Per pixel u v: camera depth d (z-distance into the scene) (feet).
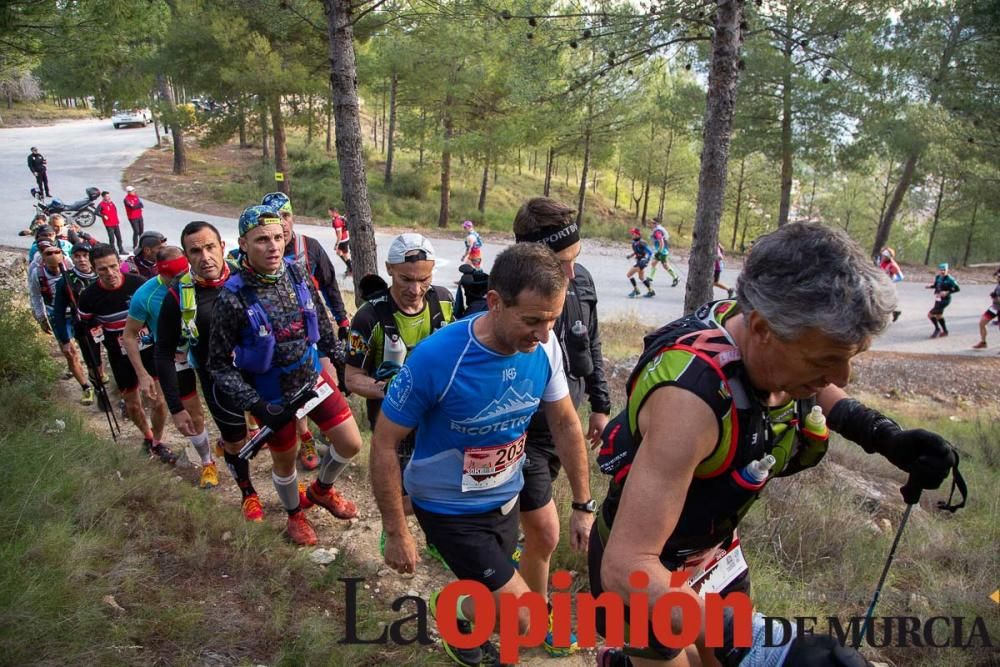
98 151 128.98
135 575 10.27
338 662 9.13
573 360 10.47
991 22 58.70
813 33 24.67
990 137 61.77
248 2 58.03
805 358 4.82
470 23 26.58
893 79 67.36
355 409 18.99
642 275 62.59
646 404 5.36
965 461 26.27
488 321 7.72
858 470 22.57
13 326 22.13
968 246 127.03
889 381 46.03
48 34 35.88
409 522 13.70
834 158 83.87
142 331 16.75
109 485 12.87
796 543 14.38
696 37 22.89
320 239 77.25
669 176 126.52
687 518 5.79
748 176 131.03
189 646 9.14
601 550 6.70
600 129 85.92
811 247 4.64
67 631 8.61
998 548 15.37
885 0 54.65
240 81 74.90
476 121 90.43
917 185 98.17
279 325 11.98
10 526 10.66
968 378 46.65
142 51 73.15
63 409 18.47
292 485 12.66
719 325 5.44
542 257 7.22
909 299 71.00
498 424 8.04
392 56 79.25
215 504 13.66
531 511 9.95
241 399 11.48
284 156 90.02
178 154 108.58
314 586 11.18
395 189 111.65
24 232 41.11
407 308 11.56
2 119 176.35
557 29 24.18
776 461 5.76
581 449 9.04
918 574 14.07
